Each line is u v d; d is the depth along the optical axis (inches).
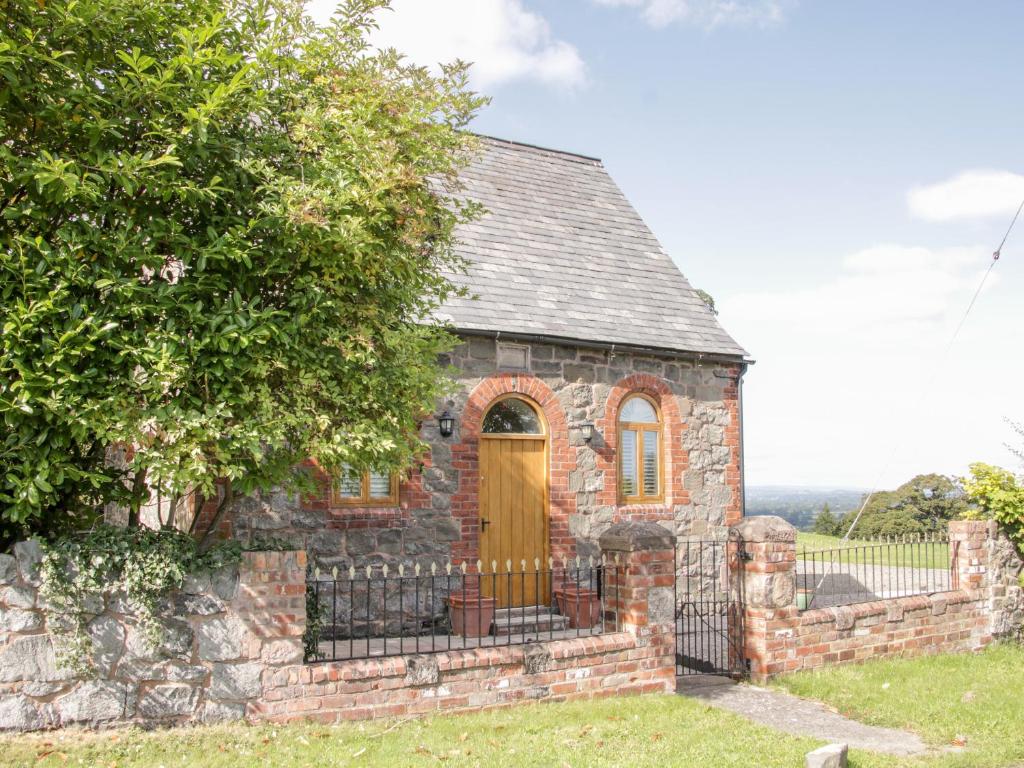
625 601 355.3
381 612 420.5
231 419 277.3
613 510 503.2
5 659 249.1
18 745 241.1
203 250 262.4
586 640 339.6
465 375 459.8
